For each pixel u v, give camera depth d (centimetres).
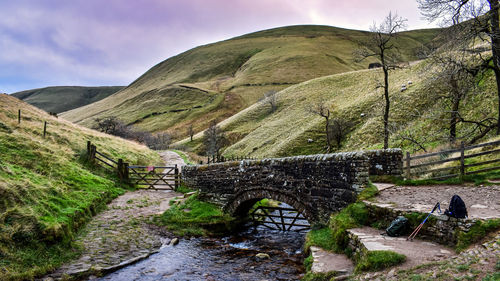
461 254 598
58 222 999
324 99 7031
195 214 1525
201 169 1834
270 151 5188
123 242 1110
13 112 2669
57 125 2867
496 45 1711
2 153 1395
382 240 766
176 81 18838
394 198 1028
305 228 1451
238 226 1533
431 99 3894
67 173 1581
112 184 1903
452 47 1861
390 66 2636
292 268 941
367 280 612
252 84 14775
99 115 14788
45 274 804
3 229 835
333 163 1110
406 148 3141
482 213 756
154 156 3588
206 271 922
